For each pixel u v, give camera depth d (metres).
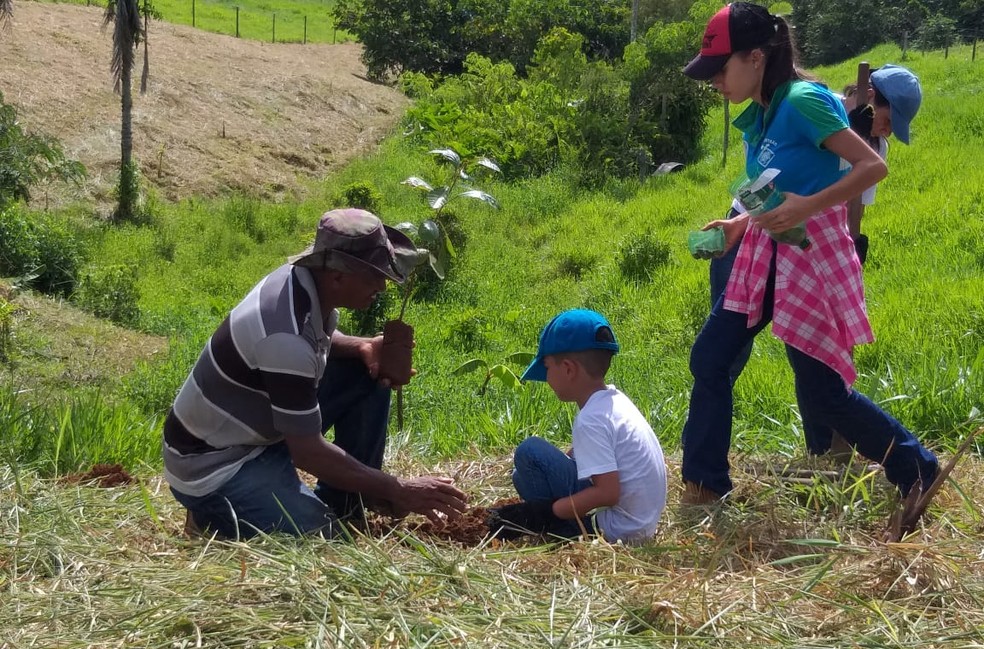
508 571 3.13
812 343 3.80
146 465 5.20
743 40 3.78
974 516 3.69
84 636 2.62
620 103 24.44
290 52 36.16
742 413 6.26
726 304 3.94
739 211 4.32
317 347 3.49
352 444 4.02
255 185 22.77
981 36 37.94
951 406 5.34
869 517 3.79
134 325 13.37
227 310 14.34
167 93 25.50
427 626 2.65
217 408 3.54
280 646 2.54
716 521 3.77
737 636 2.74
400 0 36.06
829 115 3.66
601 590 2.98
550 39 25.89
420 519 3.95
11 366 10.51
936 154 16.70
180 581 2.91
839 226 3.87
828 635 2.79
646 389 7.53
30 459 5.01
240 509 3.56
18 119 21.31
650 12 32.66
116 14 19.23
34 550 3.22
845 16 39.84
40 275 13.84
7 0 15.90
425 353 10.99
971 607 2.99
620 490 3.59
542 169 23.42
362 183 19.61
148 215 19.67
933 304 8.65
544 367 3.89
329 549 3.23
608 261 15.75
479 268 16.88
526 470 3.78
